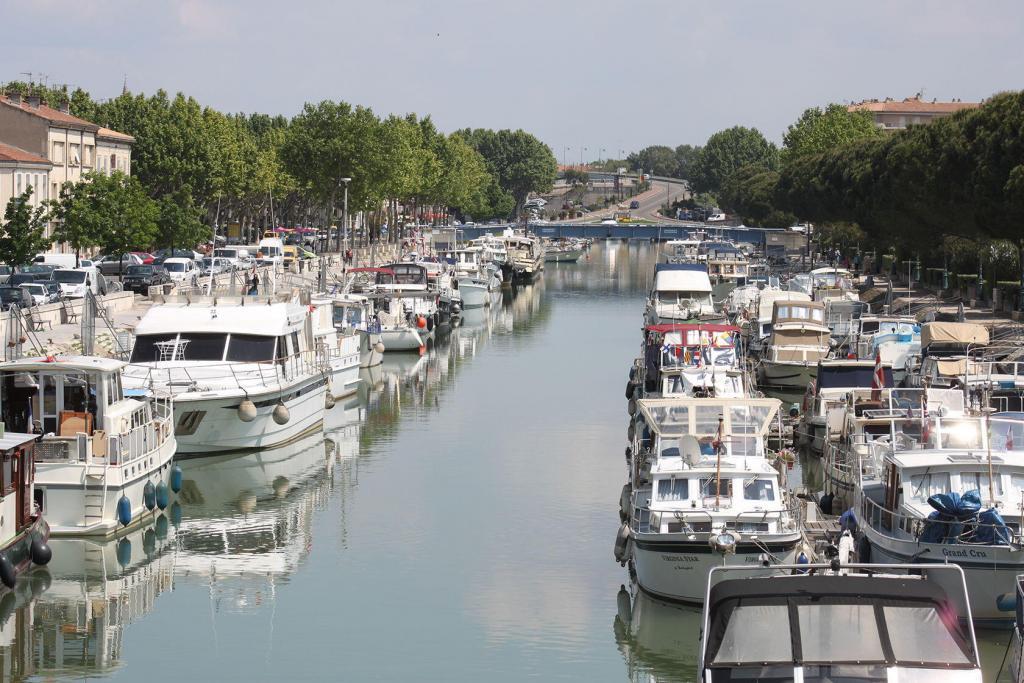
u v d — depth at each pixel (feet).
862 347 207.41
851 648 57.26
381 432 180.45
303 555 121.60
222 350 158.61
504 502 140.56
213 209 470.80
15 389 122.72
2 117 342.03
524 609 106.93
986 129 266.16
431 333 290.35
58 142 352.90
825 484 141.79
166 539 126.62
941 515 97.25
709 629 59.00
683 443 108.68
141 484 124.98
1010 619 95.61
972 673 56.39
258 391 152.76
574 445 171.53
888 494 107.14
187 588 112.57
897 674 56.44
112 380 124.88
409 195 591.37
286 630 102.53
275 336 160.76
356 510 137.28
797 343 217.77
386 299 277.03
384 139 490.49
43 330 209.15
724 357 169.07
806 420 169.27
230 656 97.25
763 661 57.41
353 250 467.93
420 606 107.86
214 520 133.08
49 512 117.91
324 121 477.36
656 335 173.99
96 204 303.68
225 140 420.77
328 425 185.47
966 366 149.89
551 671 94.68
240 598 110.11
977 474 103.24
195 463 153.17
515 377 234.58
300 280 329.11
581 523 132.26
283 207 553.23
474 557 120.67
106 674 93.71
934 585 59.11
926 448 112.88
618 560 113.09
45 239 275.39
